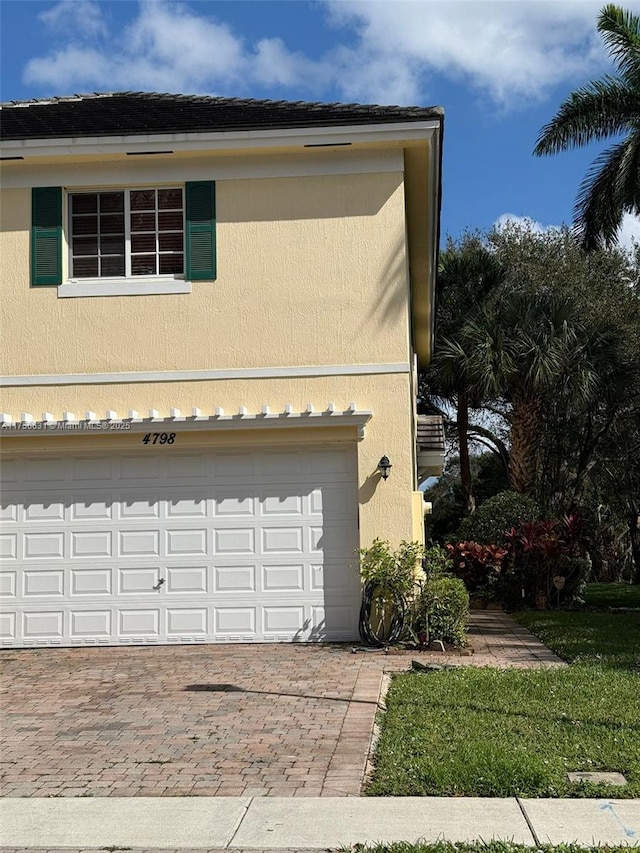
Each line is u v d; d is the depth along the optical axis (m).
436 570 12.98
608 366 23.27
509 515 20.39
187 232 13.42
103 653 12.41
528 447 23.52
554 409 26.52
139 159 13.48
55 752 7.48
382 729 7.89
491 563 18.64
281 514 13.02
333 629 12.80
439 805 6.03
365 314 13.17
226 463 13.16
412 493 13.12
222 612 12.94
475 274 26.84
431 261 17.41
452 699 8.80
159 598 12.98
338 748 7.40
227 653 12.09
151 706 9.05
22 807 6.16
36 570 13.12
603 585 27.64
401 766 6.77
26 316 13.41
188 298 13.33
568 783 6.36
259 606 12.91
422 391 31.06
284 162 13.46
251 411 13.12
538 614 16.77
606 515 35.19
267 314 13.26
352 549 12.91
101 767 7.04
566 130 22.86
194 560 13.02
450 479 41.84
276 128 13.02
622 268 29.19
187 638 12.91
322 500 13.00
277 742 7.62
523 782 6.34
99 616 12.99
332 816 5.86
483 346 22.33
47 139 13.12
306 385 13.11
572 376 22.66
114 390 13.24
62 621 13.01
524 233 30.30
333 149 13.34
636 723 7.88
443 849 5.21
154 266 13.61
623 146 22.45
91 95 16.73
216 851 5.37
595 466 29.81
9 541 13.18
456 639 12.27
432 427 20.73
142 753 7.39
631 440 27.64
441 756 6.95
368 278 13.23
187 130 13.05
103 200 13.77
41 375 13.30
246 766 6.98
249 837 5.55
